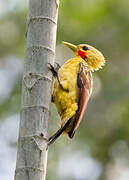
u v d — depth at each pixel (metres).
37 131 5.94
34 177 5.75
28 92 6.14
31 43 6.31
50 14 6.40
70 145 14.51
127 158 15.61
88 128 15.52
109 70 16.34
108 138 15.70
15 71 16.53
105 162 15.41
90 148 15.16
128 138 15.63
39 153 5.84
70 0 15.17
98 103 15.66
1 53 17.03
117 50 16.45
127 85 15.55
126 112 15.48
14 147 14.14
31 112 6.04
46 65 6.28
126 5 15.98
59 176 13.58
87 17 15.70
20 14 16.36
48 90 6.22
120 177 15.41
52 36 6.39
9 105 15.10
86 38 16.09
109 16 16.06
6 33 16.73
